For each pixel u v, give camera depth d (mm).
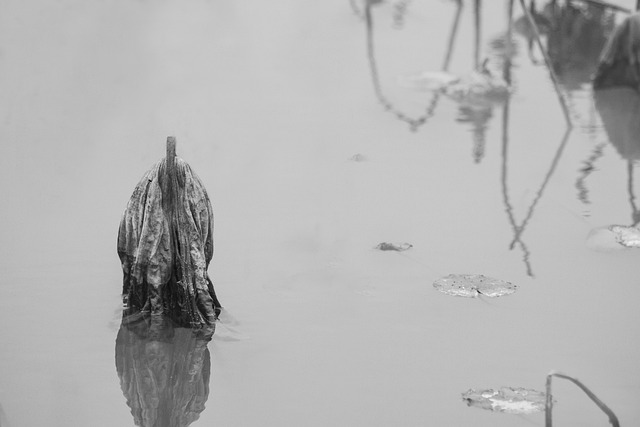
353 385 17891
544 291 21578
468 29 42125
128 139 29984
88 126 30953
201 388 17750
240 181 27141
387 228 24516
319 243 23578
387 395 17578
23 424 16438
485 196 26656
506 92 34875
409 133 31188
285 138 30359
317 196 26281
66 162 28109
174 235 19375
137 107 32656
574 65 38250
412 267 22562
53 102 32938
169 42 39375
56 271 21703
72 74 35688
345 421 16750
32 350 18703
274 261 22609
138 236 19578
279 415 16922
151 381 17922
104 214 24734
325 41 39969
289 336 19500
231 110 32562
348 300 21000
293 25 41969
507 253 23406
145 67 36625
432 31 41688
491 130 31672
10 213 24609
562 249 23656
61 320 19781
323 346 19188
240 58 37812
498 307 20859
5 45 38469
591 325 20156
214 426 16625
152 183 19281
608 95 35000
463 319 20344
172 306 19859
